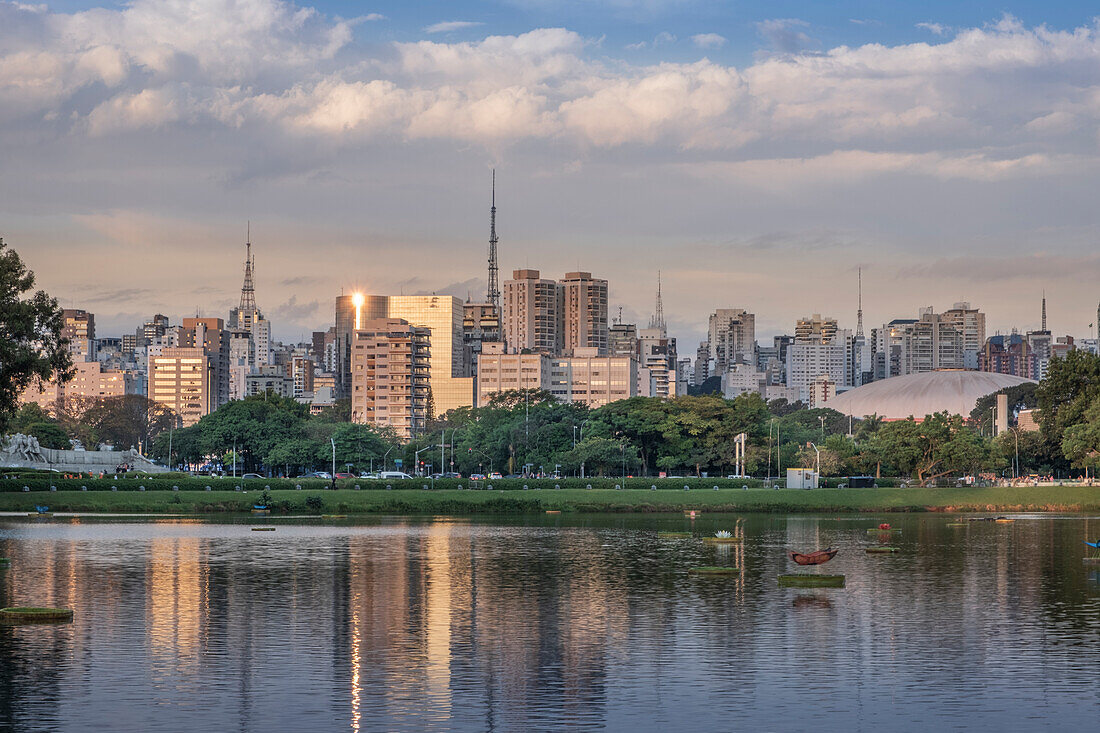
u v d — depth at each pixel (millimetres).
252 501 168250
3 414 138125
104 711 43875
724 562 95000
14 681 48625
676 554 101688
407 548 106375
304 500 169250
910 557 100625
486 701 45688
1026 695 46781
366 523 143125
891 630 61219
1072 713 44125
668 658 53812
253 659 53281
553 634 59938
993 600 72562
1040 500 181625
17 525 134500
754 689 47719
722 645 56938
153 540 113562
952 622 63781
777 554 102125
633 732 41594
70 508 160875
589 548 107438
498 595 74500
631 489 188875
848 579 83562
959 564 94562
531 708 44719
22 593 74438
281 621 63812
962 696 46625
